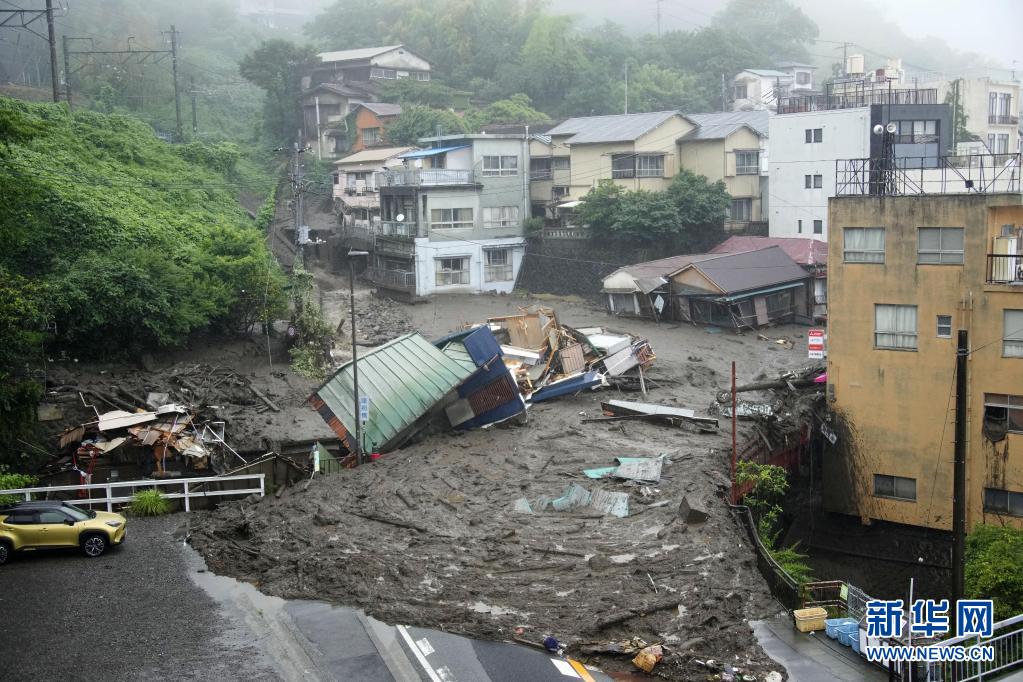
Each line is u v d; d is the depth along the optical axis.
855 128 55.06
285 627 18.25
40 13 63.41
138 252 41.38
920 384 31.52
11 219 28.42
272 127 84.88
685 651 17.23
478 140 62.94
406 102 84.38
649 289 52.53
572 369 39.75
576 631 17.92
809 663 16.91
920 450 31.70
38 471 29.59
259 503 25.39
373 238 64.38
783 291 52.91
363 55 89.38
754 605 19.19
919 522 31.89
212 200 60.16
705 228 60.38
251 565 21.27
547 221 66.00
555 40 91.56
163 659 16.84
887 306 31.97
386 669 16.59
